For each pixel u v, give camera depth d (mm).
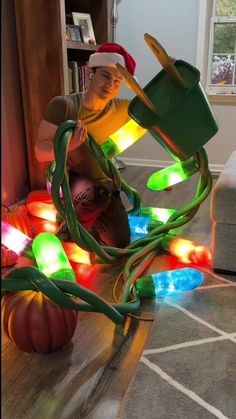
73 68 2822
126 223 2053
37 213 2367
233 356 1312
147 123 1653
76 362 1304
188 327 1455
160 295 1652
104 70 1767
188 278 1665
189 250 1922
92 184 1921
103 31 3223
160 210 2438
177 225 2137
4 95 2408
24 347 1295
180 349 1343
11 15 2404
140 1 3451
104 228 2018
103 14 3184
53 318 1273
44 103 2512
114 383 1221
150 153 3822
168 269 1892
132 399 1145
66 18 2994
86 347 1375
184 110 1604
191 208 2135
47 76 2461
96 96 1812
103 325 1492
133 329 1469
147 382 1203
